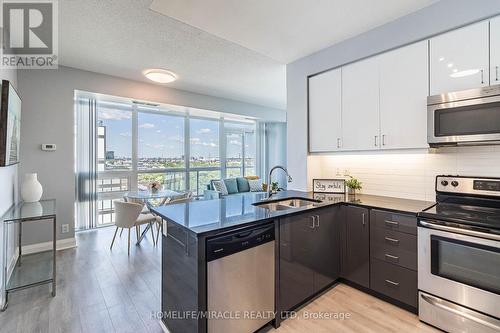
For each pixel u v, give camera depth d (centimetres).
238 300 164
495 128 174
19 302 219
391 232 211
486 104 177
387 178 276
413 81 223
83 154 432
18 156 294
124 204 333
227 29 250
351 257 241
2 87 217
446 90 204
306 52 301
